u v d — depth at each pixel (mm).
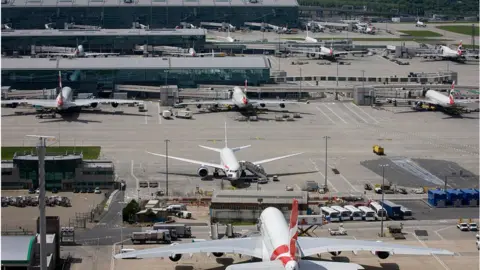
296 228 155250
